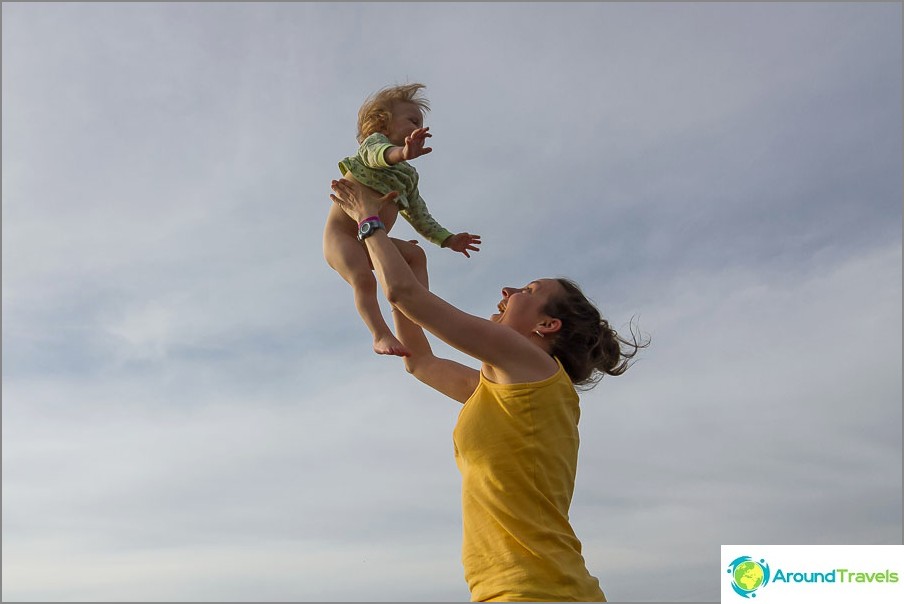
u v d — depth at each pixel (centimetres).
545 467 233
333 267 341
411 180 354
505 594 212
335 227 344
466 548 234
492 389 246
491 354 241
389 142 333
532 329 275
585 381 287
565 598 212
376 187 333
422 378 312
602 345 285
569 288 286
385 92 373
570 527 234
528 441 234
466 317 243
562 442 241
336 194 296
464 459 246
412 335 320
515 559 219
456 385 297
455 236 364
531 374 246
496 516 227
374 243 268
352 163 337
